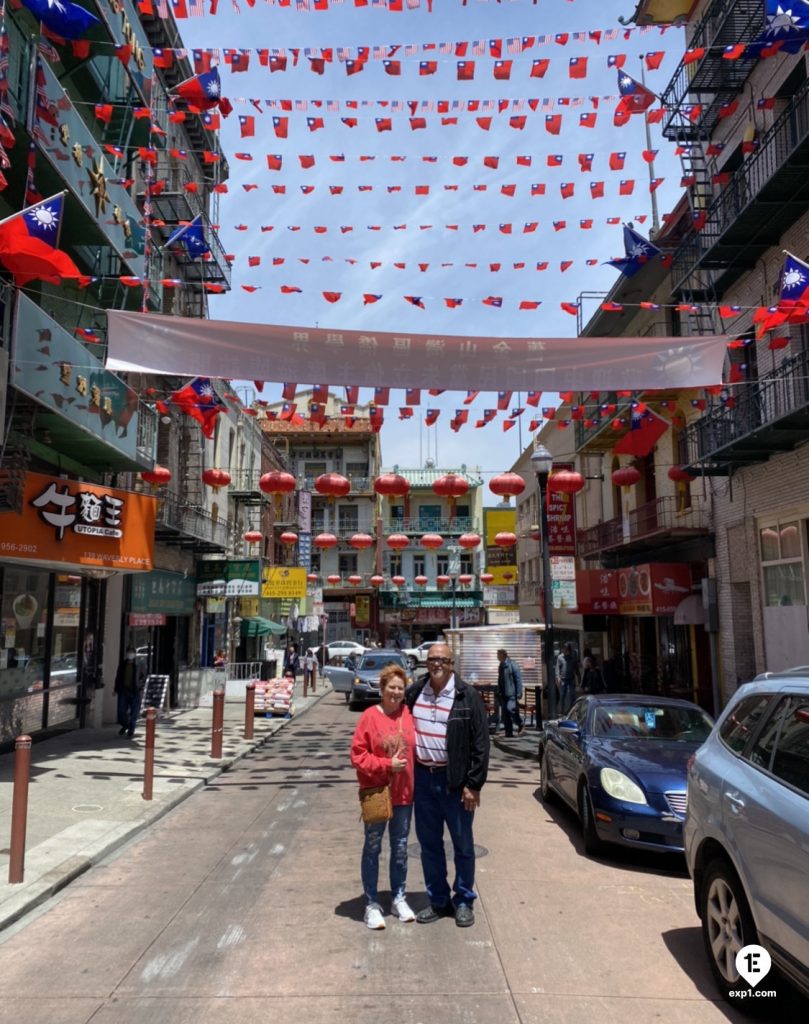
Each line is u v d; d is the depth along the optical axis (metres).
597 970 4.53
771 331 14.06
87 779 10.28
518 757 13.69
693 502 18.28
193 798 9.71
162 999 4.15
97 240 13.80
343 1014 3.96
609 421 19.98
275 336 9.17
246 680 25.42
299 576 30.86
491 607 40.03
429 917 5.31
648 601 18.06
